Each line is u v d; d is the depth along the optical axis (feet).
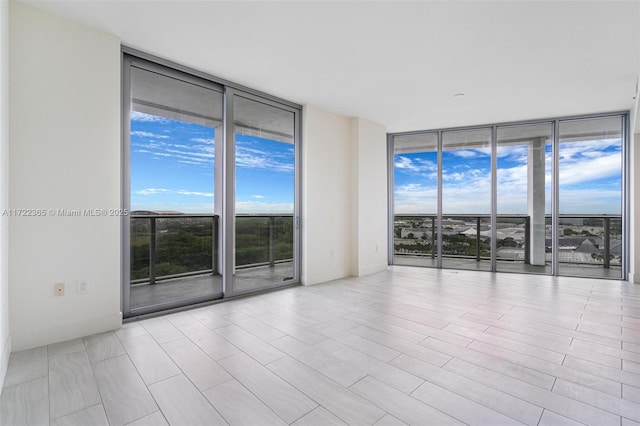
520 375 6.46
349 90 12.69
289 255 14.44
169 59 10.16
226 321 9.61
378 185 17.65
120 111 9.21
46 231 7.80
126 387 6.00
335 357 7.25
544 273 16.79
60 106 7.99
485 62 10.17
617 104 14.08
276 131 13.78
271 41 9.03
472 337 8.38
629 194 15.10
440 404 5.50
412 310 10.68
